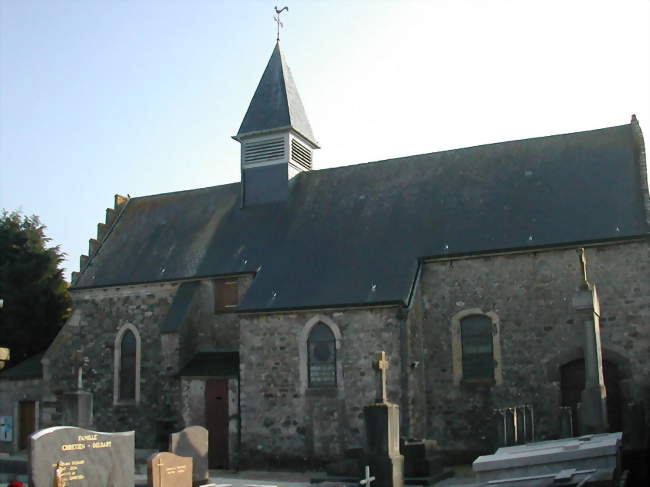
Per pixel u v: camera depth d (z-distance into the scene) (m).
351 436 22.58
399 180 27.64
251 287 25.52
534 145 26.17
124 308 29.56
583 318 17.27
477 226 24.19
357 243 25.66
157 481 16.30
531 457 14.07
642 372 20.84
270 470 23.47
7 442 30.53
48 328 36.62
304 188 29.66
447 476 20.03
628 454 15.76
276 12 32.69
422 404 23.08
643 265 21.31
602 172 23.88
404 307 22.44
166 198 33.62
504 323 22.70
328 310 23.44
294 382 23.66
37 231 38.00
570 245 22.08
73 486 14.93
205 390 25.56
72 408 22.62
